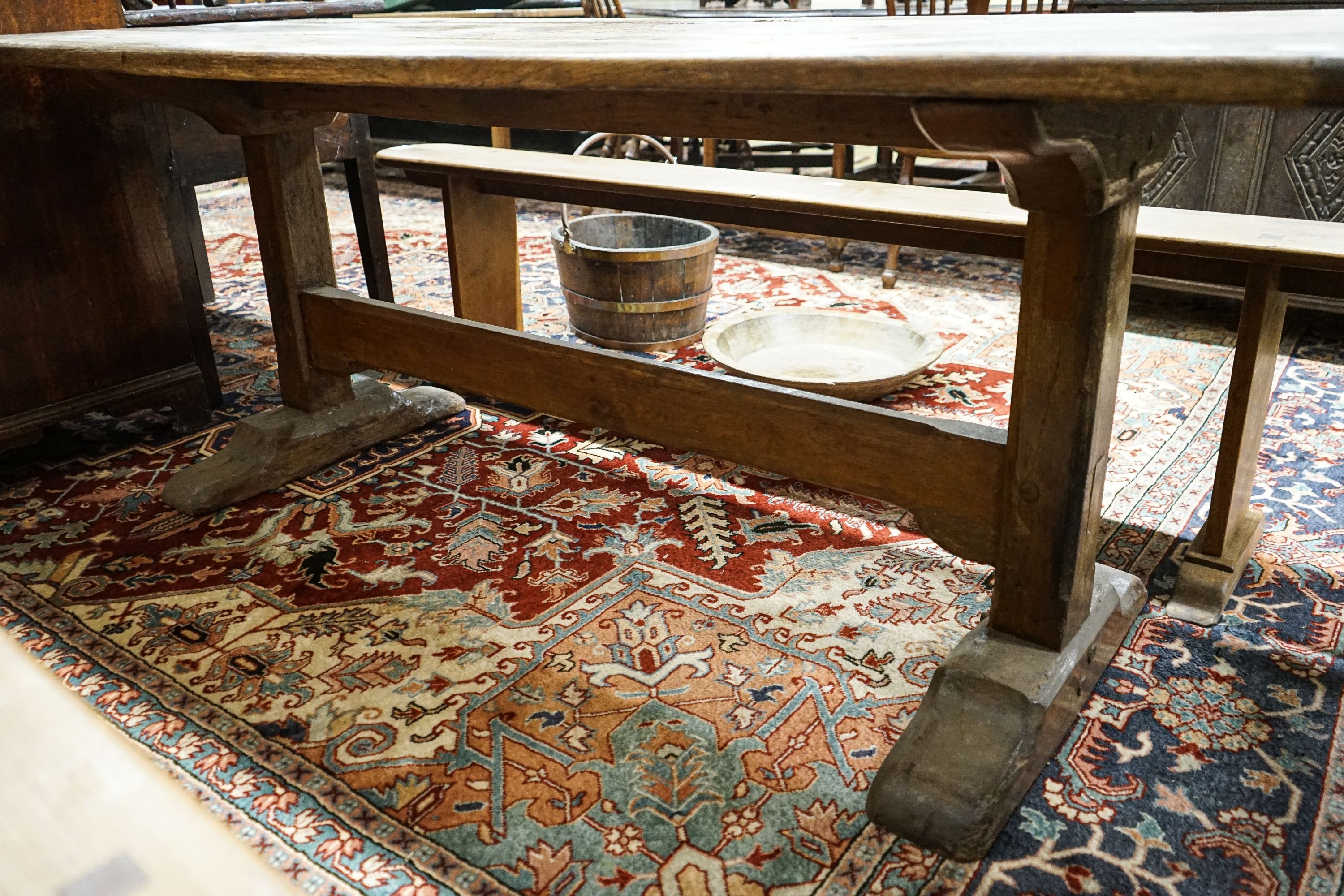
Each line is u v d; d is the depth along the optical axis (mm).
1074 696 1617
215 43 1857
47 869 355
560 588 2043
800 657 1817
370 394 2754
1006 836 1418
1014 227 2236
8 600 2016
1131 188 1307
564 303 4012
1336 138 3334
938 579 2068
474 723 1652
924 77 1010
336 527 2301
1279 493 2400
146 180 2658
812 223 2715
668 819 1449
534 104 1746
